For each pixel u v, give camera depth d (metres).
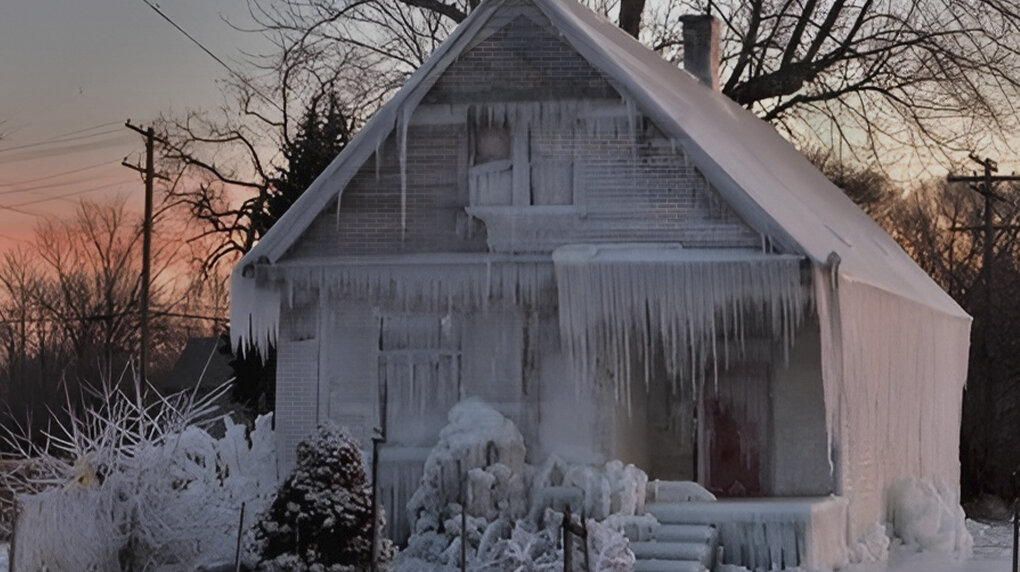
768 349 25.55
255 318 24.56
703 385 25.83
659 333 24.16
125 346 72.12
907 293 28.86
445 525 22.53
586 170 24.11
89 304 77.19
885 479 28.48
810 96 43.94
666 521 22.75
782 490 25.34
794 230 23.53
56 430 53.84
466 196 24.36
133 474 20.00
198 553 20.17
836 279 22.89
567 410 23.72
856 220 36.50
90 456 19.97
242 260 24.56
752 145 31.39
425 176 24.47
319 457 19.19
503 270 24.08
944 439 33.84
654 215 23.84
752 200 23.42
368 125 24.45
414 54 44.03
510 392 24.00
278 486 20.88
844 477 25.17
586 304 23.45
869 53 42.06
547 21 24.31
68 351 74.69
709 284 23.23
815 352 25.30
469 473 22.61
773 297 23.05
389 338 24.42
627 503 22.38
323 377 24.47
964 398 48.28
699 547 21.61
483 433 23.00
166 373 78.88
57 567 18.73
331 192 24.45
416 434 24.23
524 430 23.86
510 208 24.19
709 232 23.72
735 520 22.58
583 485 22.75
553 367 23.88
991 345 48.31
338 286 24.36
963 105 40.94
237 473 23.97
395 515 23.84
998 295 50.25
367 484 19.34
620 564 19.47
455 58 24.42
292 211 24.52
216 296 55.53
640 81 24.42
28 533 18.16
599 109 24.12
